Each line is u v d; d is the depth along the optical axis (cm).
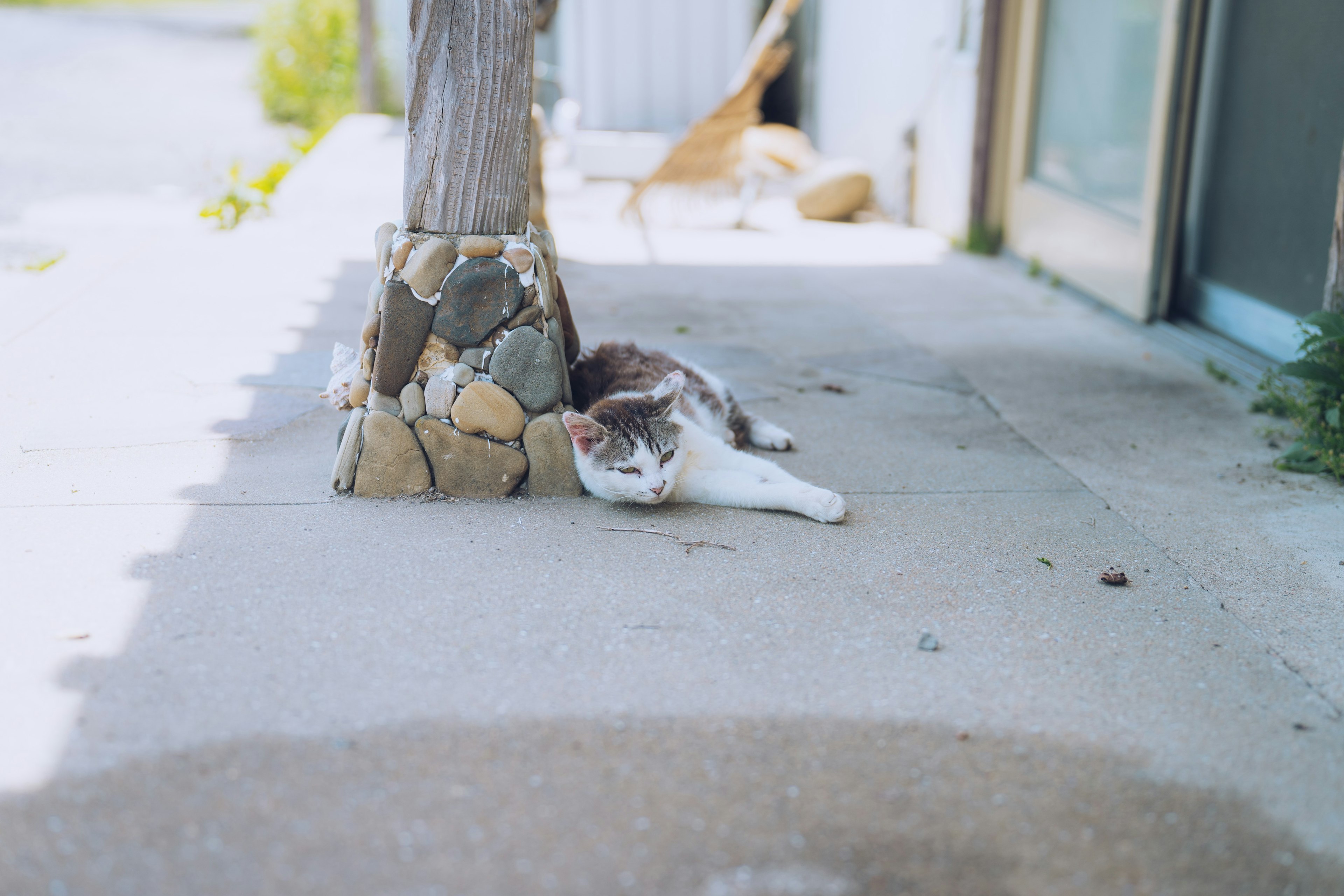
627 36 1094
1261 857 198
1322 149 470
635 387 366
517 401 337
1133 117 590
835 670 251
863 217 916
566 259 724
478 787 209
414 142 318
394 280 322
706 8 1098
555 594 281
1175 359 529
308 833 196
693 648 258
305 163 988
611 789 210
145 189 888
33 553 292
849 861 194
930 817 206
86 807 199
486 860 192
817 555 310
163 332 510
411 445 335
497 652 253
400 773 212
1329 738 231
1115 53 608
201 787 205
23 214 771
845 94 1026
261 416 407
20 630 254
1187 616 282
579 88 1114
